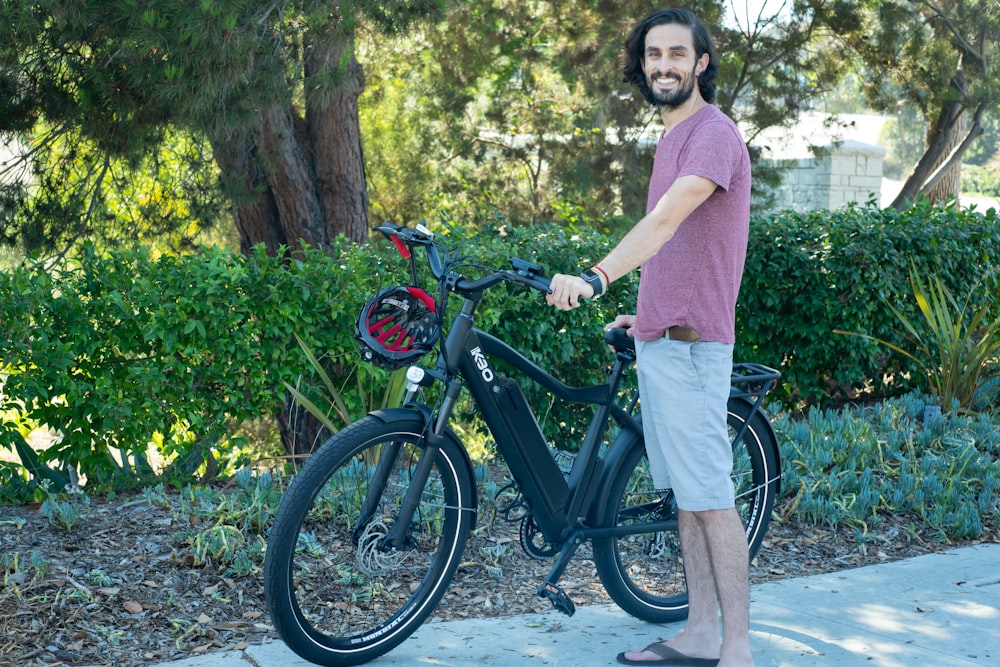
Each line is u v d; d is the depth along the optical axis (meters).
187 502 4.38
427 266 5.52
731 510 3.10
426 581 3.31
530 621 3.60
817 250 7.16
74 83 6.83
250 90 6.32
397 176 13.41
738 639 3.06
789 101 12.09
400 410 3.12
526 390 5.95
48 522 4.20
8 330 4.55
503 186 14.02
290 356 5.20
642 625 3.59
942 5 12.66
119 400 4.74
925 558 4.38
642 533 3.56
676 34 2.97
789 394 7.83
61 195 8.13
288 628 2.97
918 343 7.40
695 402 3.04
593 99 13.14
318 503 4.13
